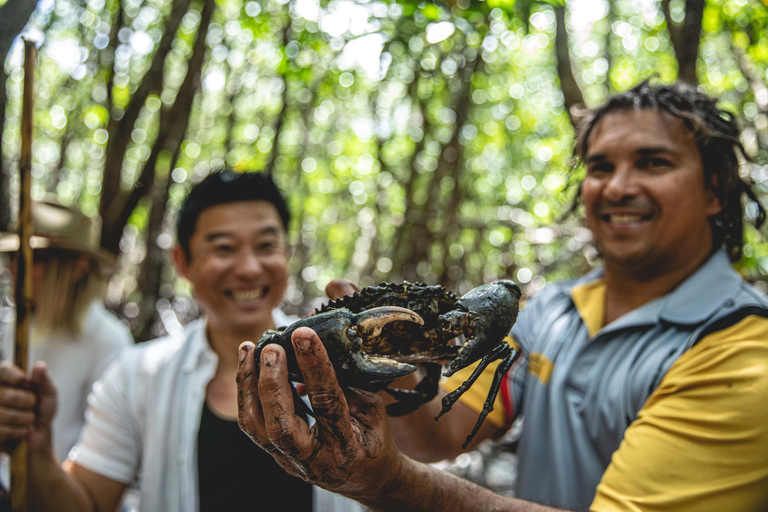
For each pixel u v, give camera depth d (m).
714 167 0.75
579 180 0.99
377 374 0.47
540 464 0.77
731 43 1.84
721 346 0.63
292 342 0.45
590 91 2.87
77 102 2.64
